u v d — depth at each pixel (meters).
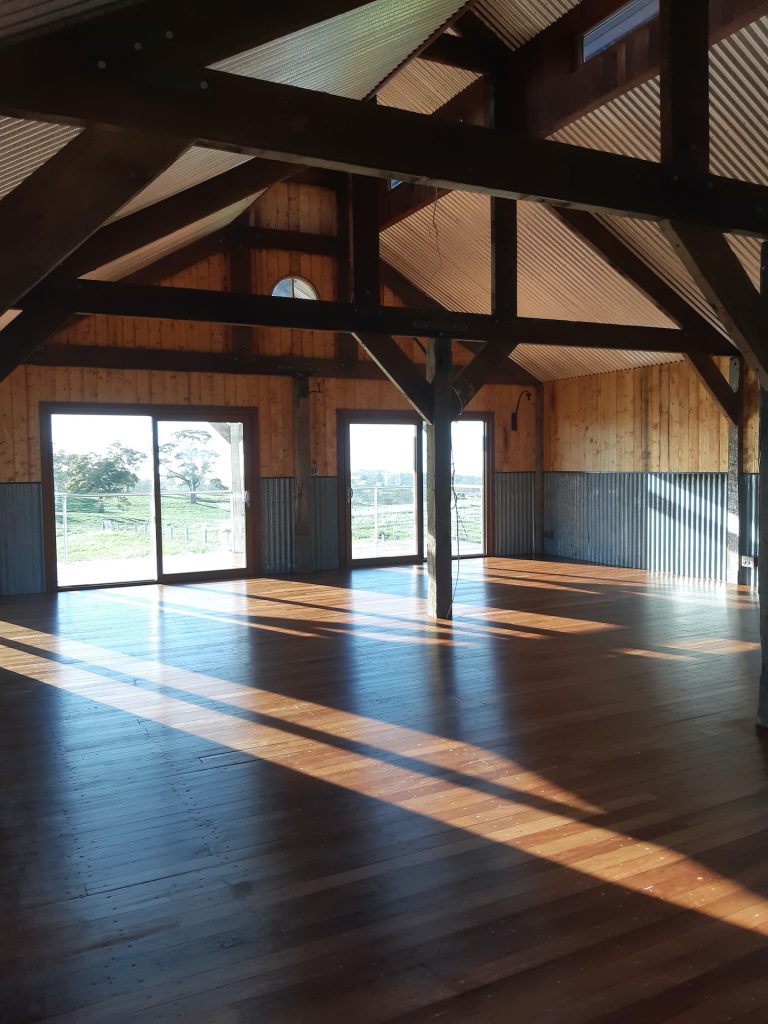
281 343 9.64
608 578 9.14
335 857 2.83
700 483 9.05
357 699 4.68
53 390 8.59
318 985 2.13
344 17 4.13
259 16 2.67
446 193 8.16
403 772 3.58
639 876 2.67
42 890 2.62
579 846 2.88
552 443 11.37
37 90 2.41
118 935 2.37
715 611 7.17
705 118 3.77
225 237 9.13
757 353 3.95
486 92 6.54
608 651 5.78
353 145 3.02
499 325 7.01
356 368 10.05
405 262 10.01
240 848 2.90
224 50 2.65
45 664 5.55
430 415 6.88
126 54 2.53
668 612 7.15
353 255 6.42
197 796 3.35
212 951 2.29
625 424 10.09
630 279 7.82
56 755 3.83
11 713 4.47
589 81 5.77
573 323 7.32
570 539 11.08
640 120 6.16
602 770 3.58
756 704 4.53
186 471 9.32
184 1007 2.05
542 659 5.58
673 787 3.39
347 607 7.60
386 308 6.53
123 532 9.26
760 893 2.56
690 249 3.78
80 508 9.07
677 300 8.01
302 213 9.52
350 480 10.17
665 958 2.23
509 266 7.00
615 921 2.41
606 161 3.57
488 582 8.93
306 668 5.39
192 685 5.00
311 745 3.94
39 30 2.42
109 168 2.54
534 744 3.92
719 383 8.38
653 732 4.07
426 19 5.15
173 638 6.34
